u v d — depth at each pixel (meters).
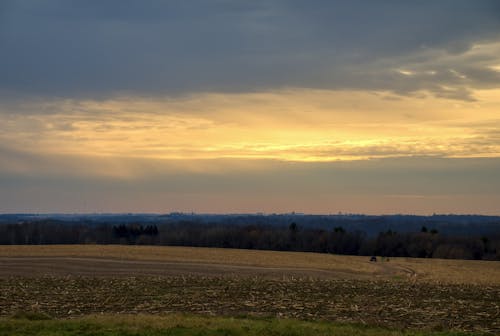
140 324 21.30
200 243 129.88
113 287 40.00
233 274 54.84
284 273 58.00
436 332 22.56
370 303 32.38
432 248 112.06
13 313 27.08
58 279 46.28
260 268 63.41
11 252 78.25
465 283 47.97
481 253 110.75
